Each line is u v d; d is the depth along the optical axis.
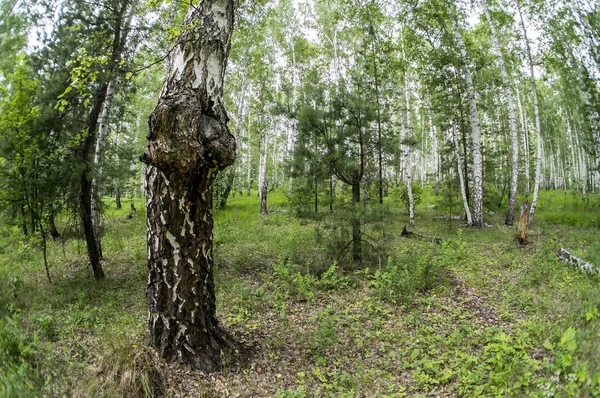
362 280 7.11
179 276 3.82
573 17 10.83
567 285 6.01
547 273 6.76
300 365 4.12
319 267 7.65
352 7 13.62
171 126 3.35
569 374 2.65
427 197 24.50
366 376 3.81
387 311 5.49
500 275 7.16
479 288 6.45
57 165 6.83
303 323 5.23
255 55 18.50
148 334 4.24
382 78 13.45
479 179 13.88
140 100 18.62
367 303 5.89
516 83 22.73
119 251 10.05
